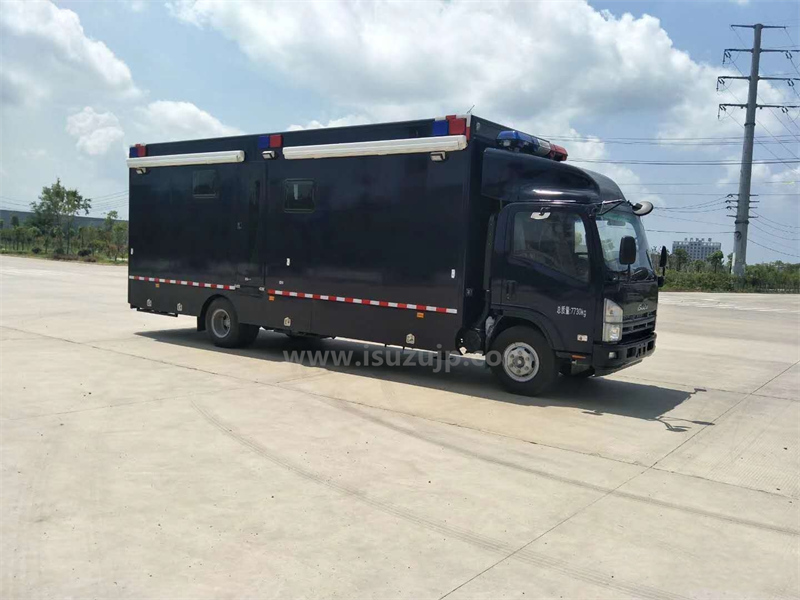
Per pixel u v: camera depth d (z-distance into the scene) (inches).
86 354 421.1
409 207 359.6
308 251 403.2
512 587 150.3
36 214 2277.3
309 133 400.5
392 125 363.9
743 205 2063.2
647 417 317.4
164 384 343.0
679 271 2237.9
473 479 220.8
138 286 503.8
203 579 148.6
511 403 331.6
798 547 178.2
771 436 292.4
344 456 239.1
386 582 150.3
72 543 163.9
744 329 767.7
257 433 262.7
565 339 323.6
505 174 339.3
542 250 328.2
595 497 209.0
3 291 839.7
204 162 449.4
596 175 337.4
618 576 157.8
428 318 354.6
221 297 455.8
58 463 220.2
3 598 137.8
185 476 212.8
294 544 167.8
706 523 192.2
